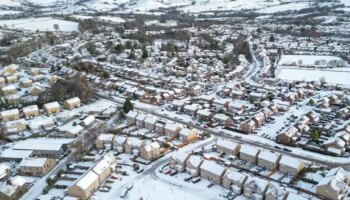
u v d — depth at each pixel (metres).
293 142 172.25
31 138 185.25
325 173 143.88
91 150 170.00
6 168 150.62
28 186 143.38
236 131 188.25
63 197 133.38
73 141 177.88
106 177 146.62
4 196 133.12
